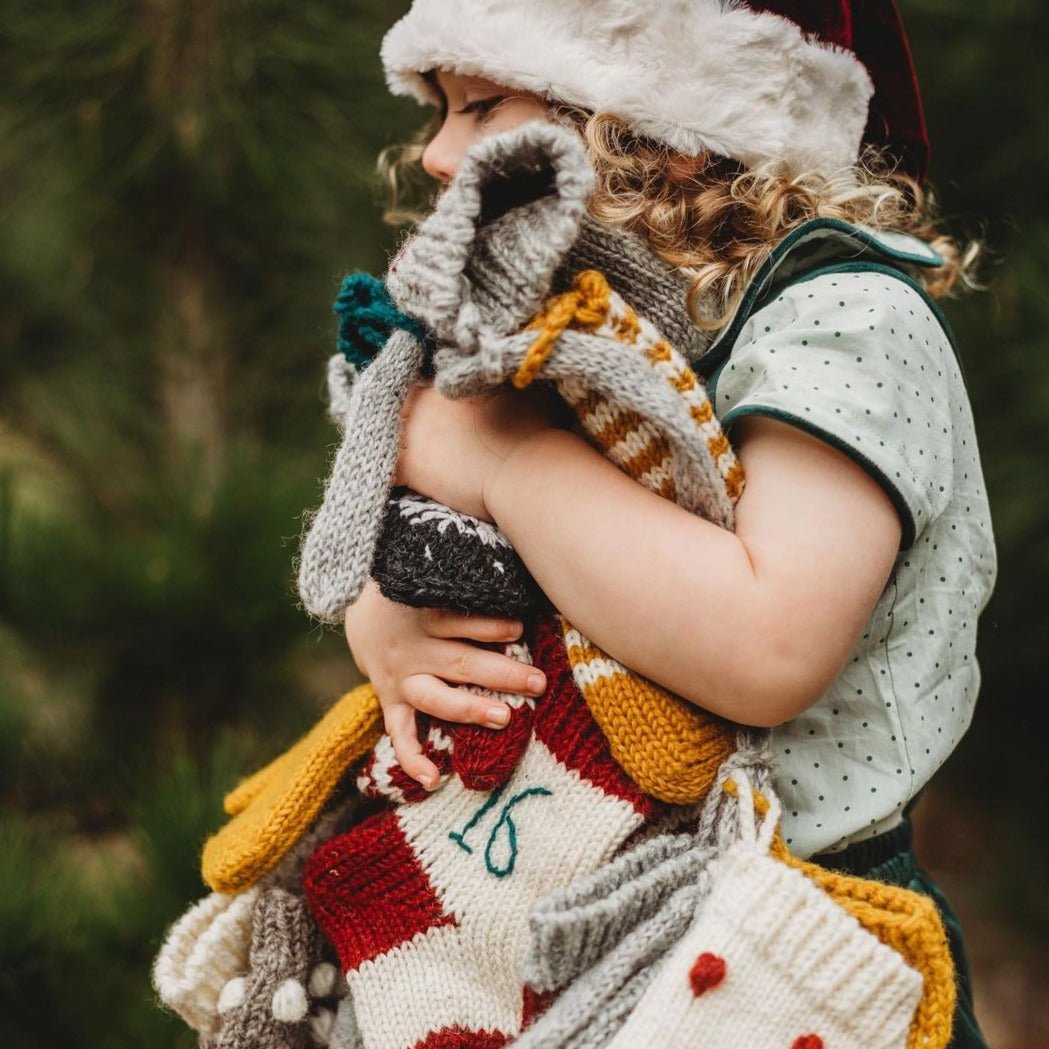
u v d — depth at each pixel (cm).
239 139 179
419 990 85
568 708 84
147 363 195
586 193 70
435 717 88
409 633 89
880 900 75
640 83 85
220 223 189
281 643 169
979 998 229
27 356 196
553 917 74
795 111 88
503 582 83
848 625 75
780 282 88
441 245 74
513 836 83
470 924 84
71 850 159
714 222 89
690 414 76
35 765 162
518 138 71
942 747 88
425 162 95
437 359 78
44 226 189
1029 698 239
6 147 178
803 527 75
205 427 192
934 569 88
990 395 209
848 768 85
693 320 86
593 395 79
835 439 76
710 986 72
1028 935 238
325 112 182
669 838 80
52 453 191
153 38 173
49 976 142
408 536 82
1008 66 211
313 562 81
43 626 159
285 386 200
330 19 180
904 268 104
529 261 72
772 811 78
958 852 256
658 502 79
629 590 77
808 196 90
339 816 97
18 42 175
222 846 96
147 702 168
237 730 170
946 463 82
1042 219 212
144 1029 142
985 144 216
